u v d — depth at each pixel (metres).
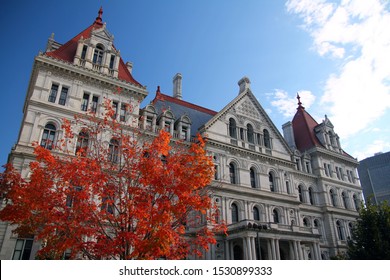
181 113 48.59
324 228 54.81
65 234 17.19
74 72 35.12
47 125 32.34
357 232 36.56
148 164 18.53
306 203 54.25
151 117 40.97
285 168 50.44
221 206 40.00
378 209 37.25
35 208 17.55
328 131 64.94
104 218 18.30
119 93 37.34
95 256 17.86
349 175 64.00
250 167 46.56
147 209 17.28
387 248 32.62
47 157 18.67
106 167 23.19
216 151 43.56
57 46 41.47
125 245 17.41
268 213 44.38
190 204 18.14
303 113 69.62
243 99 51.16
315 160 59.56
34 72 35.53
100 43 39.38
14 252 26.20
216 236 37.94
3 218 17.59
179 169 18.17
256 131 49.94
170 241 16.31
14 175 20.06
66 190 18.58
